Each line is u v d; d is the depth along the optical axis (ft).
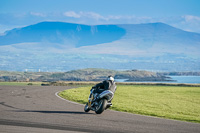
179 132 41.93
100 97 57.67
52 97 99.50
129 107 75.10
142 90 157.48
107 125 45.29
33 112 57.31
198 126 47.83
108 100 58.85
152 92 144.66
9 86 169.78
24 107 66.44
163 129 43.65
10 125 42.50
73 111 61.46
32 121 46.44
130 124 46.93
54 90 140.46
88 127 43.11
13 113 55.01
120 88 171.94
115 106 75.20
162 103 96.73
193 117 60.75
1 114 53.16
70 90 140.36
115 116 55.83
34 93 116.78
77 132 39.42
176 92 148.46
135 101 99.60
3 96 99.91
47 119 48.96
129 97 114.83
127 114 59.62
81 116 54.08
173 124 48.70
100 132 39.91
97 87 60.08
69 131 39.81
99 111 57.26
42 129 40.47
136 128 43.57
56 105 73.15
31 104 74.13
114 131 40.86
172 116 59.98
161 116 59.88
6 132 37.81
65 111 60.85
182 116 61.05
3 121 45.57
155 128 44.16
